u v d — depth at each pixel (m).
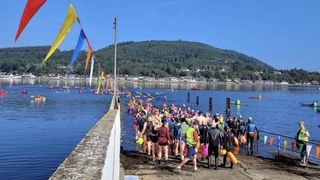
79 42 8.98
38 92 107.19
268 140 28.66
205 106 72.38
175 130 17.92
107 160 4.62
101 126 7.81
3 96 90.31
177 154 17.81
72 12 6.78
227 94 125.56
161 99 91.69
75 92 110.31
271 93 147.50
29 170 21.56
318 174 14.93
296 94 145.88
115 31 28.92
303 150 17.17
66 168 3.93
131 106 50.34
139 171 14.43
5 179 19.50
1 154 25.92
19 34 4.88
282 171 15.36
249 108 73.00
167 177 13.59
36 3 4.89
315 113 65.75
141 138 19.34
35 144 30.22
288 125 46.75
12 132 37.16
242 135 22.28
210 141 15.17
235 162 15.48
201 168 15.30
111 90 114.12
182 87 184.75
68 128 40.75
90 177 3.61
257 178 13.84
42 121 46.84
